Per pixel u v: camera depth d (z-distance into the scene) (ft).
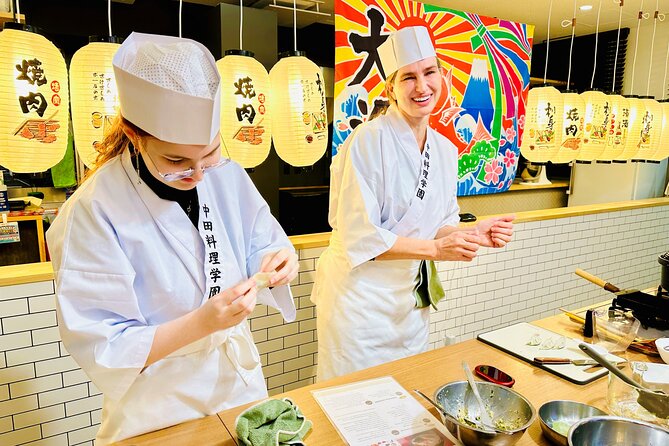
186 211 3.93
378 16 10.36
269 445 3.23
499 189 13.26
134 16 14.11
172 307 3.88
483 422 3.67
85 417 6.52
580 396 4.13
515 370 4.60
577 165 18.04
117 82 3.14
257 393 4.43
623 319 5.16
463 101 12.03
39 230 12.18
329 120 17.46
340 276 6.22
